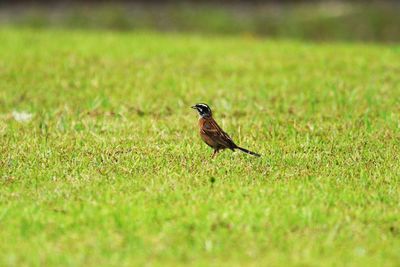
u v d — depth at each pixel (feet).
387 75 77.77
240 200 38.88
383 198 39.50
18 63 83.76
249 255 32.24
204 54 92.38
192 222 35.68
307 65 84.58
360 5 144.77
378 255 32.40
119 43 101.60
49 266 31.17
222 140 46.83
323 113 61.93
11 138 52.85
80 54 90.27
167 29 138.31
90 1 151.74
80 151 49.08
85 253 32.37
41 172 44.16
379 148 50.26
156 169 44.73
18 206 38.04
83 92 70.23
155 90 71.26
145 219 36.14
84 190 40.55
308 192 39.96
